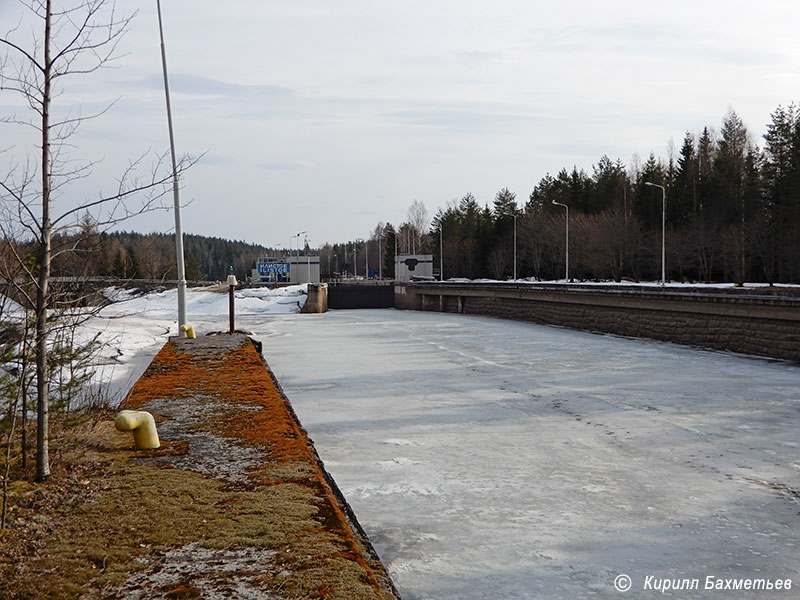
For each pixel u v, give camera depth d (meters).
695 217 69.25
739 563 8.59
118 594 5.21
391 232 143.00
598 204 92.62
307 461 8.82
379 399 20.31
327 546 6.14
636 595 7.70
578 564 8.55
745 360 27.34
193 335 26.17
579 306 44.25
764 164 70.75
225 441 9.83
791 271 58.97
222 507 7.08
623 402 19.36
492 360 28.91
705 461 13.35
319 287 69.56
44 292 7.56
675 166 93.69
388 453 14.16
